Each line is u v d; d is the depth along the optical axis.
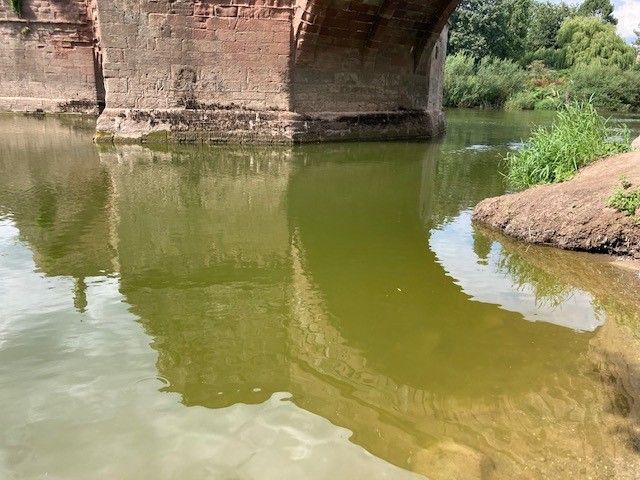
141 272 4.52
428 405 2.77
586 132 7.32
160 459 2.34
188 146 11.99
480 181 8.77
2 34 18.91
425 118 15.05
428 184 8.48
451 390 2.92
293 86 12.68
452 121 21.41
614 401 2.86
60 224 5.89
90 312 3.74
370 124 13.86
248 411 2.68
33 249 5.05
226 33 12.08
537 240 5.48
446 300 4.09
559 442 2.51
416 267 4.79
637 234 4.96
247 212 6.62
